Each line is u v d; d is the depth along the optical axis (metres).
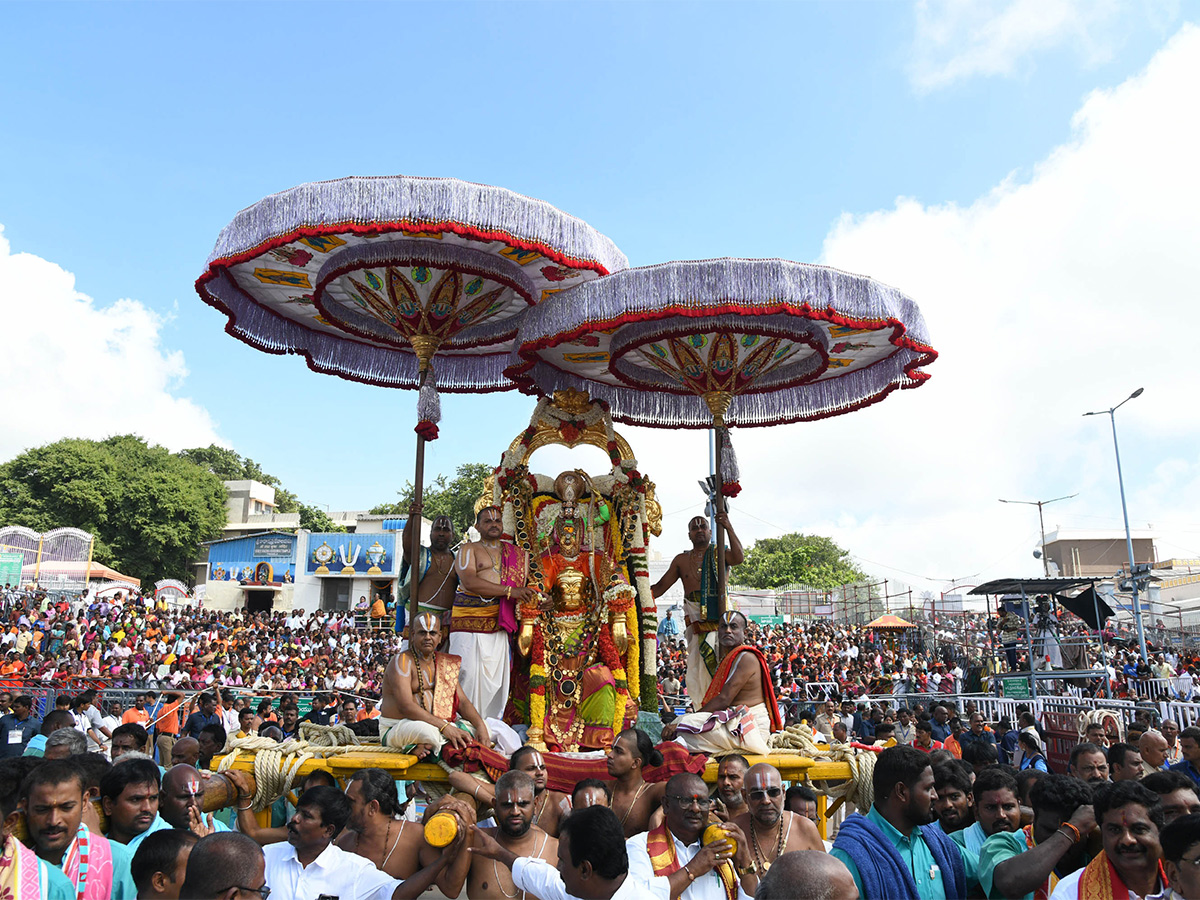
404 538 7.83
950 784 4.12
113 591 40.75
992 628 26.42
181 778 4.63
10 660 22.81
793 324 7.47
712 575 8.48
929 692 22.27
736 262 6.91
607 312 7.02
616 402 10.19
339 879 4.12
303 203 6.61
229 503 60.22
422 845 4.71
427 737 6.26
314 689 20.06
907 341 7.72
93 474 49.44
